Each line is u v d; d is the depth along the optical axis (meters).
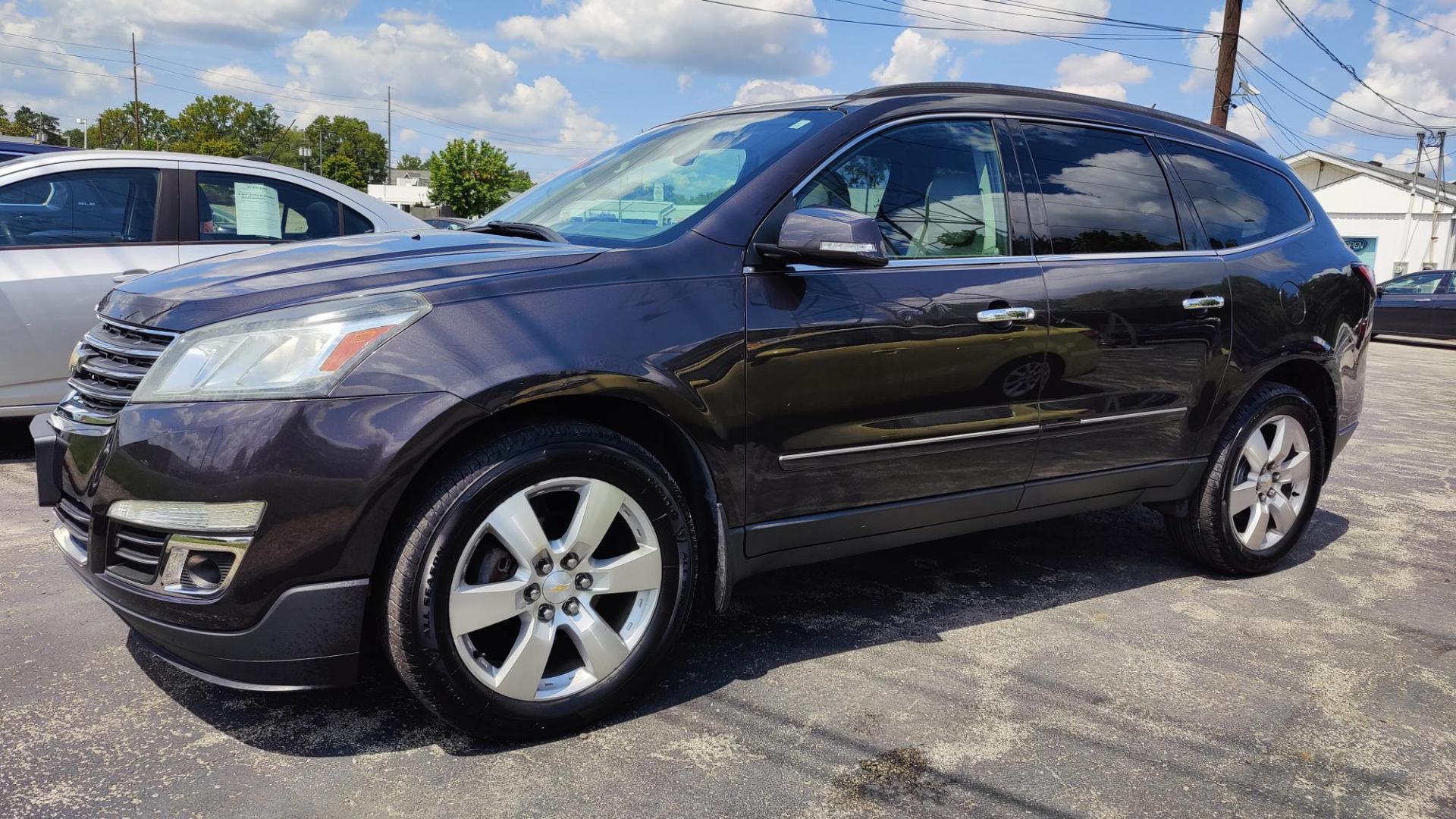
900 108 3.10
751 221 2.71
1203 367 3.59
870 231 2.54
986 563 4.03
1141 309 3.38
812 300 2.72
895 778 2.35
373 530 2.16
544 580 2.38
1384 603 3.72
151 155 5.23
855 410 2.81
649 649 2.57
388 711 2.59
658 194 2.98
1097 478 3.45
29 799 2.12
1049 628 3.34
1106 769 2.43
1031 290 3.13
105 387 2.38
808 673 2.91
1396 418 8.85
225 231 5.39
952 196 3.10
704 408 2.54
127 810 2.10
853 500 2.90
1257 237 3.90
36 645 2.89
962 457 3.08
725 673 2.89
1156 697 2.84
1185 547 3.96
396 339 2.20
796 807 2.21
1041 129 3.40
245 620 2.15
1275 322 3.79
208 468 2.10
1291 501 4.06
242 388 2.14
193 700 2.61
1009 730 2.61
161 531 2.15
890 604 3.51
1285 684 2.96
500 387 2.23
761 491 2.72
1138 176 3.59
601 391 2.37
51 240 4.91
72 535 2.42
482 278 2.36
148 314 2.34
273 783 2.23
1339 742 2.62
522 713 2.38
